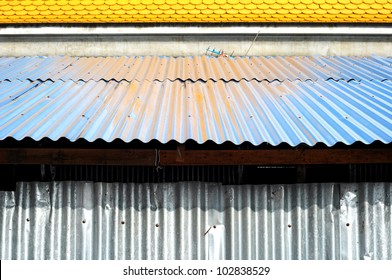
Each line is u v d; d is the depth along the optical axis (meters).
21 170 5.31
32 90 5.78
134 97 5.61
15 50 7.88
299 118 4.99
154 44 7.87
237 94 5.82
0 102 5.30
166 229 5.08
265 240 5.10
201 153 4.59
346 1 7.92
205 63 7.30
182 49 7.89
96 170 5.25
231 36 7.86
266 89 5.99
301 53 7.89
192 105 5.39
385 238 5.11
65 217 5.11
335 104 5.41
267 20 7.69
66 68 6.81
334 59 7.54
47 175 5.25
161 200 5.10
